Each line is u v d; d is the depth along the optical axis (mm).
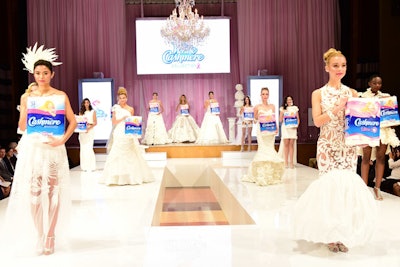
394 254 3322
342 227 3135
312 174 8250
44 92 3557
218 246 3615
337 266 3084
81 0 13391
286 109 9148
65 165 3508
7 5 11945
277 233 3986
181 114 13438
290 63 13562
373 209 3244
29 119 3363
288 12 13547
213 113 12945
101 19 13445
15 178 3402
